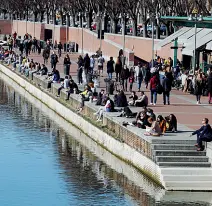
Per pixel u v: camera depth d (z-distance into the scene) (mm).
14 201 54188
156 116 69875
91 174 61062
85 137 76688
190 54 96438
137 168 61625
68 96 88125
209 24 92625
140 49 122562
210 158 57031
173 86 93625
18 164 64688
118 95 75812
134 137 62375
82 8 158125
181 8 121062
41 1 195750
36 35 186875
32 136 77188
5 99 106562
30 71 116125
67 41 159625
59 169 62719
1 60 150000
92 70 102188
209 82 81188
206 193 55406
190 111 75688
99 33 118562
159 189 56219
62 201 54000
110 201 53719
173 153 57781
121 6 137375
